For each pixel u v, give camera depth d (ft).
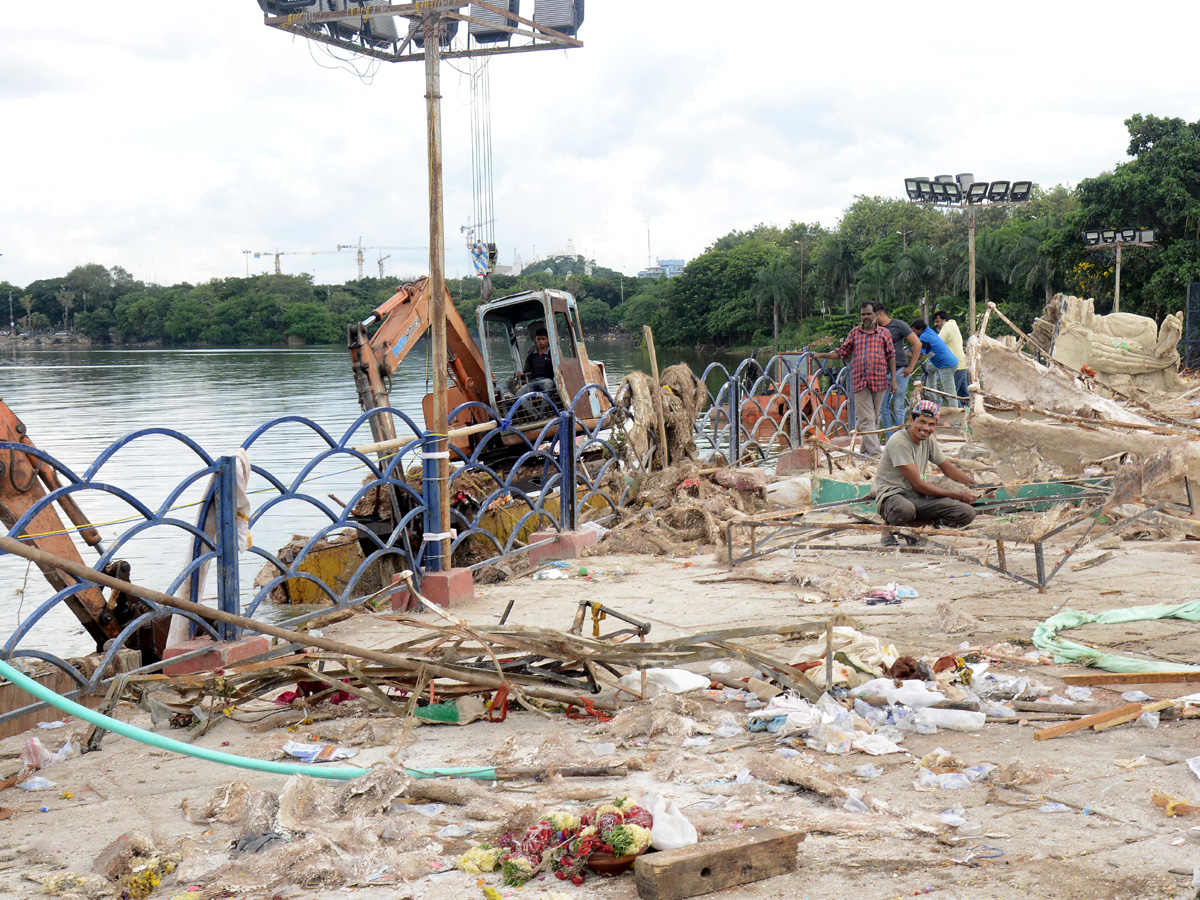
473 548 37.99
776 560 28.17
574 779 13.37
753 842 10.25
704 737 14.80
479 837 11.74
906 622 20.95
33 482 24.08
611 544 31.35
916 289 285.43
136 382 199.82
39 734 16.46
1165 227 149.28
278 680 17.01
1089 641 18.79
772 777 12.83
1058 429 33.17
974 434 34.47
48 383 200.34
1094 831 10.89
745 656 16.06
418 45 26.40
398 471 25.67
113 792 13.82
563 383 48.85
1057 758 13.14
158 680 16.43
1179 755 12.96
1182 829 10.80
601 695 16.47
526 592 26.08
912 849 10.74
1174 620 20.16
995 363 41.19
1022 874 9.98
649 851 10.69
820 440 38.24
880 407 45.70
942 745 13.93
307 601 36.50
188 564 19.57
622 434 36.81
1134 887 9.55
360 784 12.79
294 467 75.05
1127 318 66.85
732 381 44.70
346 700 17.20
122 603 26.13
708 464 42.06
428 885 10.54
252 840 11.76
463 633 16.89
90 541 25.80
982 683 16.37
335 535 37.35
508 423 28.73
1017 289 251.39
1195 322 98.12
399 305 46.16
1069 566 25.20
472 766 13.99
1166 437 31.53
